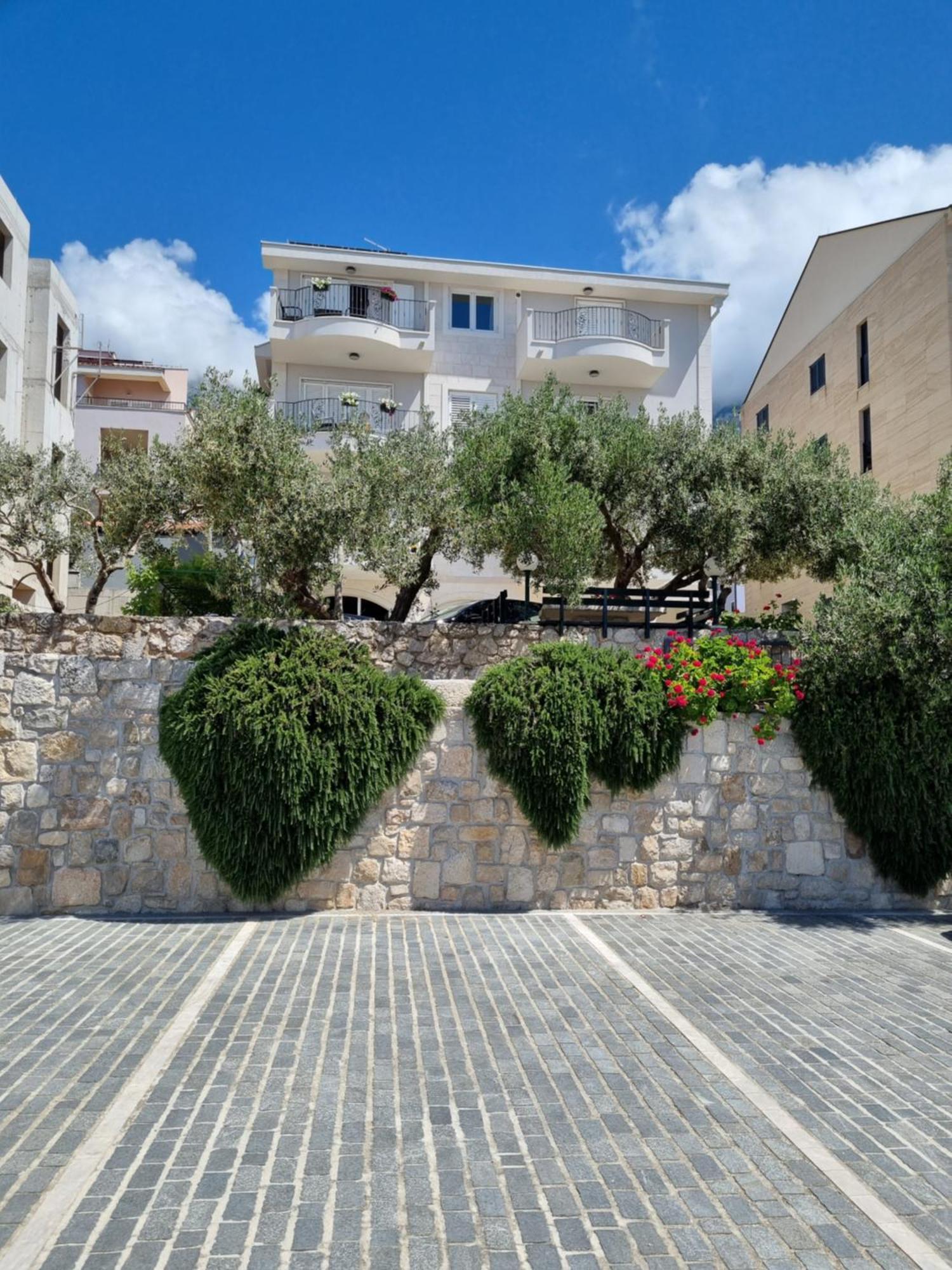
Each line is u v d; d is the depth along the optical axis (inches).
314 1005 241.8
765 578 637.9
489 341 1037.8
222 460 385.1
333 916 346.9
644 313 1078.4
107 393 1397.6
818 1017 242.5
